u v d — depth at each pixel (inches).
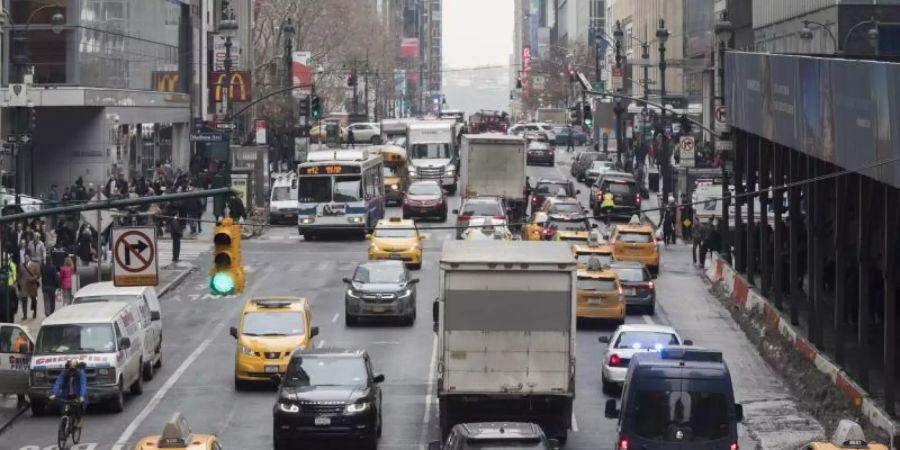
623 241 3767.2
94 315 2242.9
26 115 4057.6
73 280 3233.3
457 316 1878.7
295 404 1920.5
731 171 3853.3
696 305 3314.5
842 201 2228.1
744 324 2979.8
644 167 6545.3
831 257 3289.9
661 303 3336.6
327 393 1932.8
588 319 2972.4
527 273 1873.8
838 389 2171.5
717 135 3693.4
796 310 2721.5
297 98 7332.7
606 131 7421.3
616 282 2945.4
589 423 2114.9
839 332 2237.9
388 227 3895.2
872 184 2071.9
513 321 1878.7
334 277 3747.5
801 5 5802.2
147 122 5816.9
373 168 4822.8
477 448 1376.7
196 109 6796.3
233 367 2608.3
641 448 1574.8
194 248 4355.3
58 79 5068.9
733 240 3907.5
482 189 4926.2
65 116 5162.4
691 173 4763.8
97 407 2242.9
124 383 2241.6
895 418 1865.2
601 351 2714.1
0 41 4315.9
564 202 4338.1
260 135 5329.7
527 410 1888.5
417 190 5142.7
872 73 1871.3
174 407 2256.4
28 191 4933.6
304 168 4532.5
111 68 5462.6
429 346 2773.1
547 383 1881.2
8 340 2231.8
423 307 3262.8
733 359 2647.6
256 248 4362.7
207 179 4805.6
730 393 1574.8
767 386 2381.9
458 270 1873.8
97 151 5182.1
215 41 6003.9
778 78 2655.0
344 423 1915.6
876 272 2795.3
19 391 2219.5
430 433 2065.7
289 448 1973.4
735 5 7130.9
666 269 3949.3
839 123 2089.1
